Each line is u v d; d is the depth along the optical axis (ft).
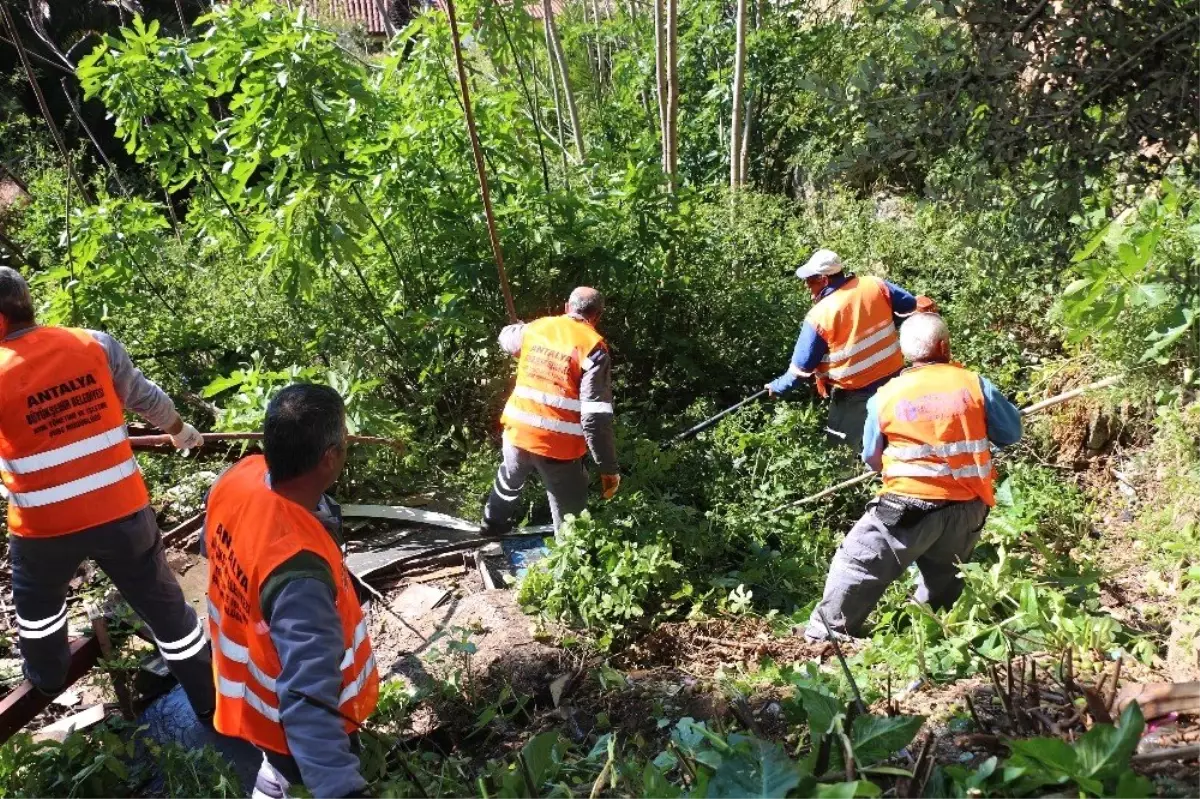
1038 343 23.35
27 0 39.06
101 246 22.94
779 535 18.10
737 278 25.57
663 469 18.79
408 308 22.63
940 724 10.46
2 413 11.05
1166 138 9.41
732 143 29.73
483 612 15.28
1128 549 16.48
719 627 14.94
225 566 8.02
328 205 19.58
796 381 20.40
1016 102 9.78
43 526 11.50
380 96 22.15
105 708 13.74
